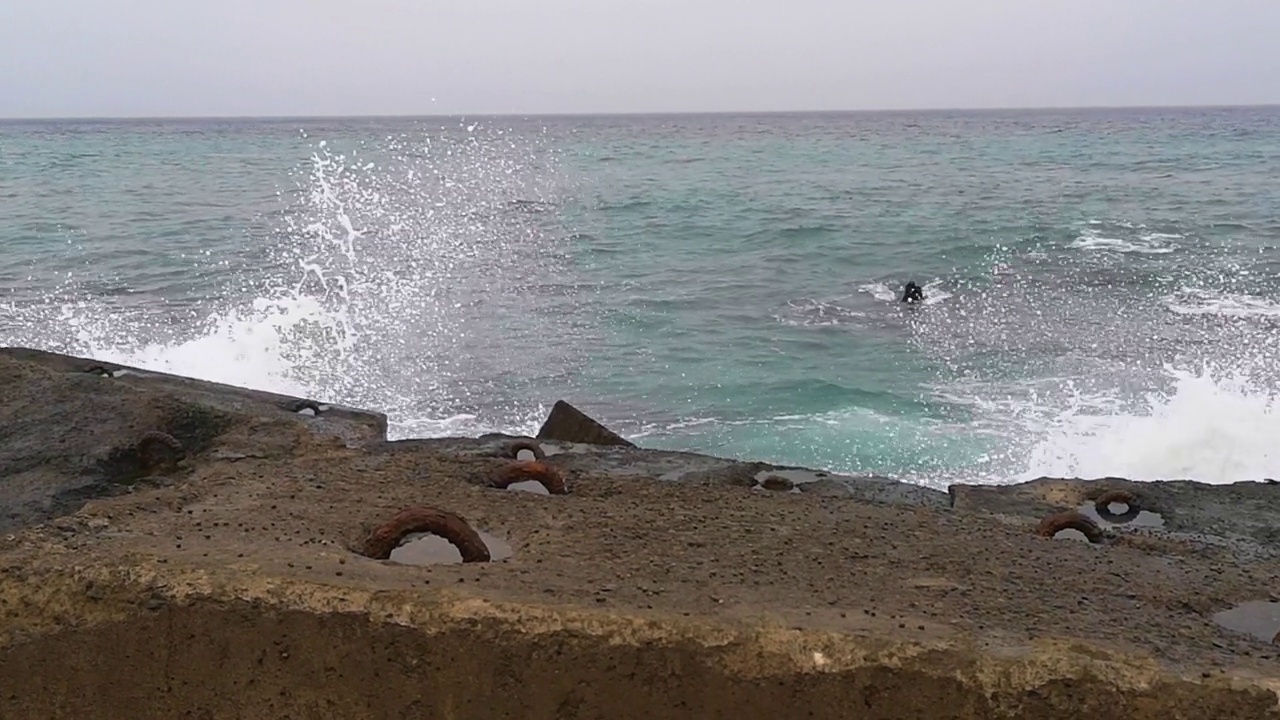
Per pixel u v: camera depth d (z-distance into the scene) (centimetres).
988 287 1348
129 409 385
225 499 284
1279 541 312
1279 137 6184
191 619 220
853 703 209
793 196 2584
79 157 4519
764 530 275
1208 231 1833
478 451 359
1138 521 329
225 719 223
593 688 214
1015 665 205
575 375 944
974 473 728
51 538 246
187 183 2852
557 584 230
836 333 1105
